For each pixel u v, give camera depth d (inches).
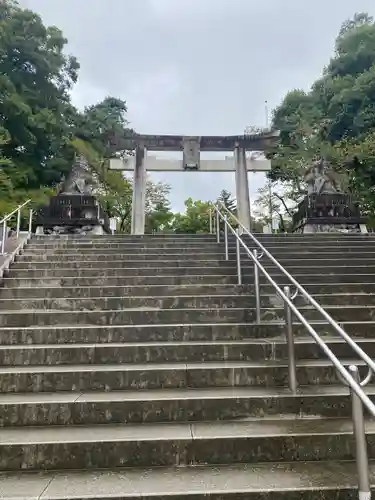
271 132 653.3
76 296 230.4
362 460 83.7
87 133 969.5
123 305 215.2
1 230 378.9
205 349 163.8
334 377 146.9
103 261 279.7
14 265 273.6
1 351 160.2
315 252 310.3
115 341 177.8
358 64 1058.1
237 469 102.1
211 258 296.5
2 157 727.1
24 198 684.7
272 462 106.3
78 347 162.6
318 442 108.3
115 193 986.1
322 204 558.6
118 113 1202.0
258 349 163.5
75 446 105.2
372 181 788.6
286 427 115.5
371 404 76.5
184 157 644.1
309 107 1086.4
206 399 126.2
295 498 88.9
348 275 256.8
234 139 652.7
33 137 832.3
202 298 216.4
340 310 201.9
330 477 96.3
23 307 216.1
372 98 895.1
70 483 94.9
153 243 329.1
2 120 798.5
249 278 250.4
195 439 107.1
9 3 902.4
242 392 134.6
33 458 104.0
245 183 643.5
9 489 91.7
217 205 354.6
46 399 127.6
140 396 130.3
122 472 101.4
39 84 931.3
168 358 163.0
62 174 904.3
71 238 360.5
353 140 845.8
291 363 135.1
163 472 101.1
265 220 1138.0
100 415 123.3
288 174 1007.0
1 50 839.7
